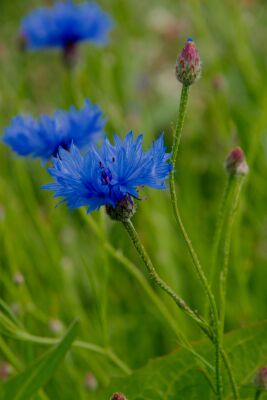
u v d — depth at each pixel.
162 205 0.68
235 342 0.49
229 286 0.65
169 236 0.67
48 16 0.69
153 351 0.64
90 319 0.67
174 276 0.64
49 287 0.67
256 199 0.70
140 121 0.78
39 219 0.67
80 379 0.59
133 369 0.62
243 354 0.49
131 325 0.65
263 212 0.70
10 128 0.53
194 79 0.44
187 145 0.80
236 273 0.60
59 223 0.72
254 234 0.67
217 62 0.75
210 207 0.73
